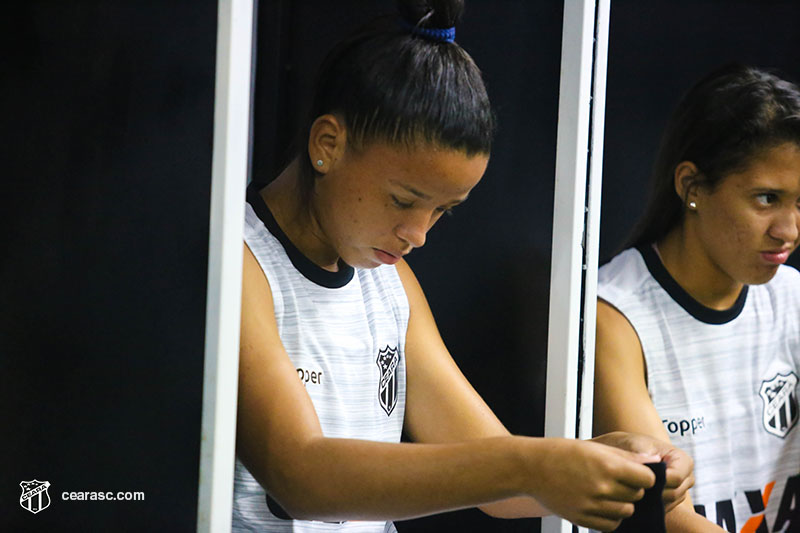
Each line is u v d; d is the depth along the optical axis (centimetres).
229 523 153
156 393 154
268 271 191
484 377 227
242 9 151
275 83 259
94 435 157
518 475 153
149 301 155
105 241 157
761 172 263
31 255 159
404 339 218
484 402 223
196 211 153
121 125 157
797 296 295
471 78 183
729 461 273
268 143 261
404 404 216
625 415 255
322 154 184
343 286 205
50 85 159
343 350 202
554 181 213
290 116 262
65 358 158
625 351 262
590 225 211
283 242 197
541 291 216
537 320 218
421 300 226
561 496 152
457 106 176
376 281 217
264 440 167
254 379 172
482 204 226
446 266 232
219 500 151
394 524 232
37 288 159
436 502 155
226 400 151
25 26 160
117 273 157
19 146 160
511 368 222
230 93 150
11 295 160
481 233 227
